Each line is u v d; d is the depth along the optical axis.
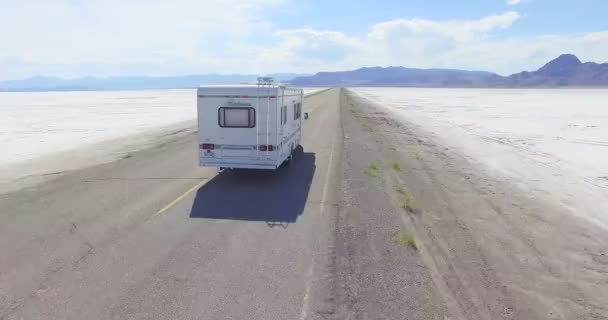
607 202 10.62
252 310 4.85
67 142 18.83
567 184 12.52
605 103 71.69
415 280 5.74
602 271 6.46
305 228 7.76
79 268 5.95
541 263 6.68
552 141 22.47
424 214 8.95
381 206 9.27
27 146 17.55
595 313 5.18
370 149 17.59
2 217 8.19
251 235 7.37
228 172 12.83
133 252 6.55
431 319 4.77
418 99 92.88
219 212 8.73
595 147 20.39
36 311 4.80
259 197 9.96
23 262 6.13
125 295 5.19
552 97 108.69
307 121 29.38
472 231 8.05
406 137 22.47
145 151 16.48
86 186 10.80
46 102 71.06
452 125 31.14
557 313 5.14
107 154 15.67
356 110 42.53
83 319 4.65
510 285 5.84
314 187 10.97
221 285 5.47
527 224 8.64
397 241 7.19
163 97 100.81
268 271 5.90
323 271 5.91
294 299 5.11
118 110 45.75
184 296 5.17
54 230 7.50
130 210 8.78
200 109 11.34
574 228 8.50
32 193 10.01
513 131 27.27
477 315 4.96
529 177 13.29
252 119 11.23
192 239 7.15
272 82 11.95
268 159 11.38
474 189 11.44
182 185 11.11
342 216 8.49
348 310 4.88
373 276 5.81
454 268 6.27
